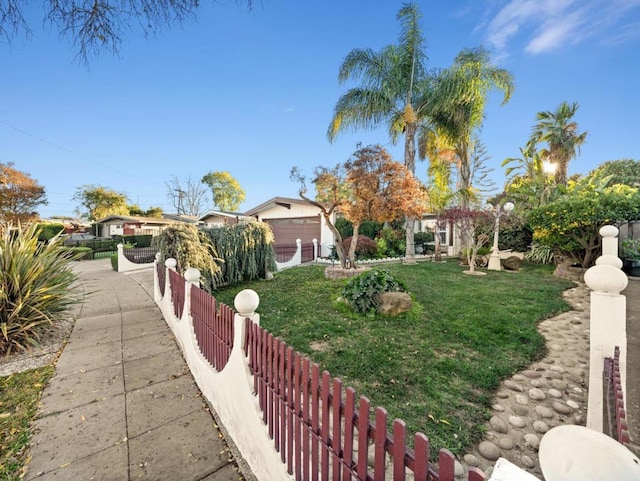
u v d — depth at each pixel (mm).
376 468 1038
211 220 19703
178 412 2453
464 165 11836
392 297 4645
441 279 7590
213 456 1984
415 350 3439
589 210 6941
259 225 7949
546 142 13375
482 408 2406
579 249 7867
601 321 1913
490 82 10656
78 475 1820
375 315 4617
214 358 2576
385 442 1026
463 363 3129
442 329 4062
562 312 4898
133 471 1855
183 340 3504
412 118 10367
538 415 2344
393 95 10750
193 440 2129
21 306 3682
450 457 816
